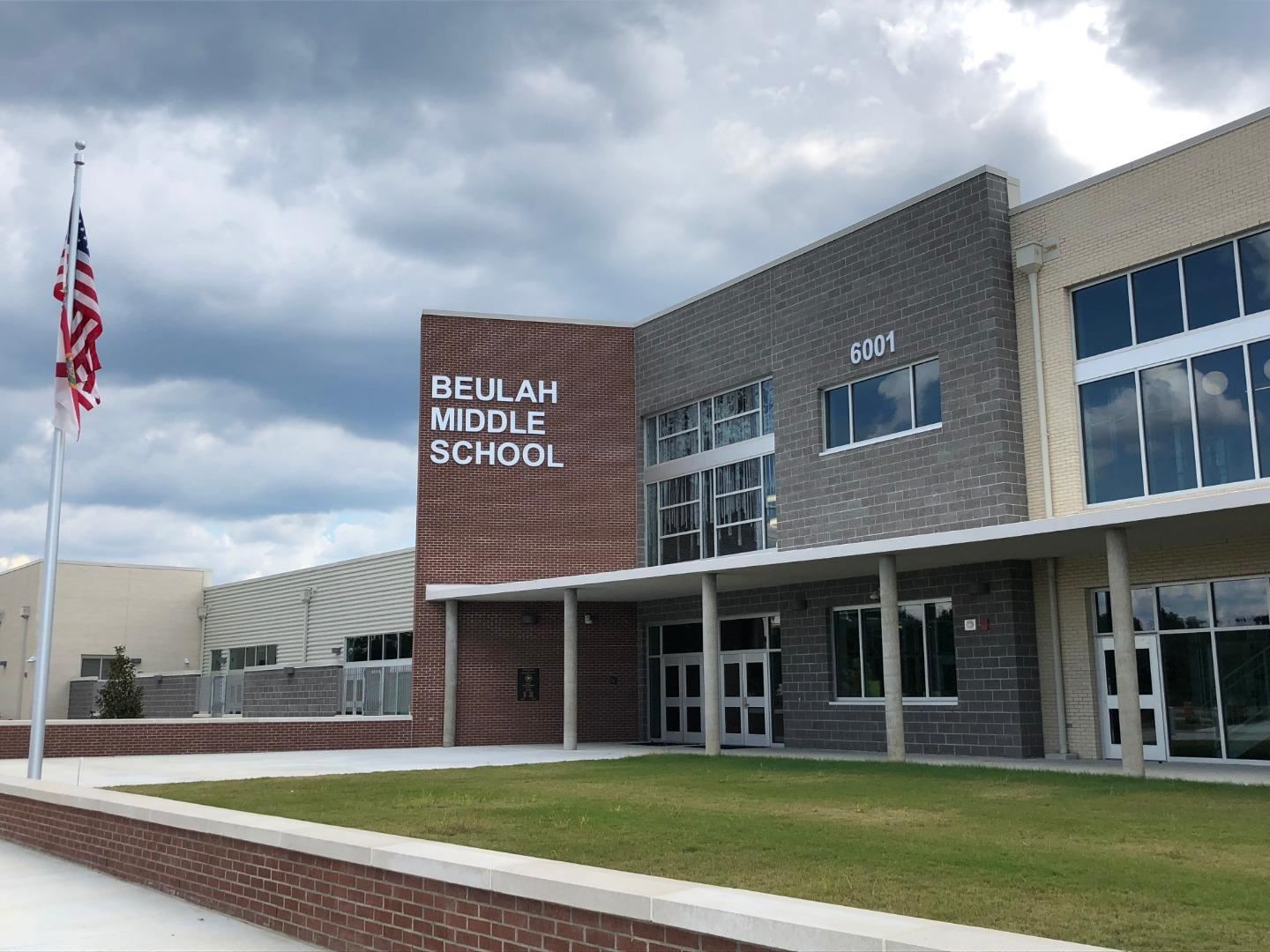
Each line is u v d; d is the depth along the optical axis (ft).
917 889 26.45
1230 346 61.31
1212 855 30.94
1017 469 70.38
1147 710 65.26
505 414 102.37
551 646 100.58
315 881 26.07
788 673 85.35
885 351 78.33
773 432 90.07
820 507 82.43
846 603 81.15
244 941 26.63
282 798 49.14
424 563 99.04
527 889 19.97
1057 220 70.18
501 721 98.43
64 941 26.71
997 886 26.71
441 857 22.43
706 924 16.92
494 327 103.35
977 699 71.15
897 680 66.13
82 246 59.00
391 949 23.30
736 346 93.35
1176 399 63.77
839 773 58.44
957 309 73.56
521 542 100.89
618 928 18.35
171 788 55.06
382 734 95.61
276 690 125.18
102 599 165.68
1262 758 59.98
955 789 49.03
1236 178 61.46
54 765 75.82
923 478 74.90
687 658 98.53
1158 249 64.75
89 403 58.44
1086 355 68.69
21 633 167.43
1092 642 67.56
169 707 146.92
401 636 113.60
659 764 67.62
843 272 82.43
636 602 102.63
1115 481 66.33
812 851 32.04
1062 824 37.37
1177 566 63.77
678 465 100.07
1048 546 63.72
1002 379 70.69
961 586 72.84
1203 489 61.98
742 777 57.36
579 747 93.86
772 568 74.84
